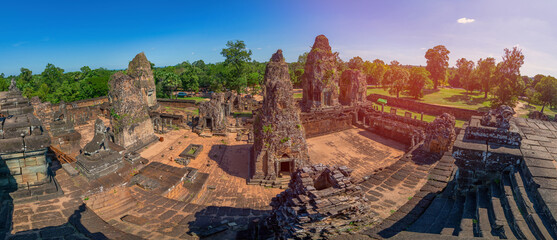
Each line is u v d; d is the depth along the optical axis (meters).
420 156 30.42
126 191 19.23
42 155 14.86
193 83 103.06
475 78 94.12
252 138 48.84
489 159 14.50
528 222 10.02
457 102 85.31
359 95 66.12
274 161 33.22
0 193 14.13
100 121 18.47
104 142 18.62
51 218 13.52
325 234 12.70
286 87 33.06
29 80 99.44
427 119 63.69
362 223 13.71
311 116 53.62
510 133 15.17
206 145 47.50
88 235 13.01
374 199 19.12
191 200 27.09
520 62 66.69
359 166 39.31
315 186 15.52
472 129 16.17
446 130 31.52
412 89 87.88
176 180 27.53
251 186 32.59
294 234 12.55
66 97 75.69
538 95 70.00
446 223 13.36
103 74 137.62
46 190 15.06
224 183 33.25
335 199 13.32
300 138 33.81
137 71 62.78
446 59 110.12
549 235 8.85
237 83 89.56
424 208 16.30
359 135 53.81
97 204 17.19
